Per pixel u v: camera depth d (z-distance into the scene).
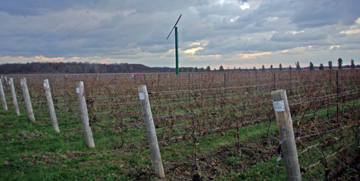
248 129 5.95
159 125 6.31
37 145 4.90
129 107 7.41
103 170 3.85
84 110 4.75
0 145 4.86
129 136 5.59
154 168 3.54
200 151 4.55
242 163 3.95
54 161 4.11
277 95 2.41
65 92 10.20
